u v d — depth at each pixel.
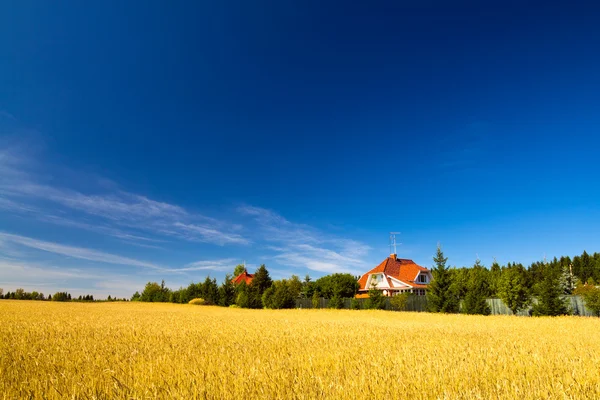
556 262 99.12
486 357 8.84
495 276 45.22
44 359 8.59
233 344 11.66
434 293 39.28
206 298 63.34
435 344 11.88
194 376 6.42
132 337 13.89
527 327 20.23
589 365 8.04
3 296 83.50
